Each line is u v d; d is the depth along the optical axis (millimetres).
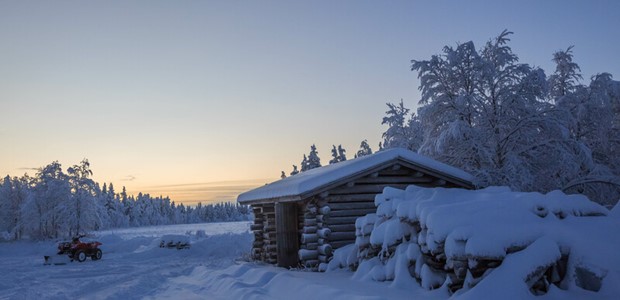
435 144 21016
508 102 20500
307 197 14883
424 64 22109
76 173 55125
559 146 19438
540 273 7707
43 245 42000
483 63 20938
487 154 19734
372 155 16578
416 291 9328
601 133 21422
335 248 15281
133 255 27047
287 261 15906
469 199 10789
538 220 8641
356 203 15820
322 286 9508
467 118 21109
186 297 11133
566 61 24156
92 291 13688
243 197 20578
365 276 11008
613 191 20078
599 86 21797
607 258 7543
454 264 8367
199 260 22625
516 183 19125
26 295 12672
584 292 7500
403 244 10641
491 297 7340
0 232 63031
